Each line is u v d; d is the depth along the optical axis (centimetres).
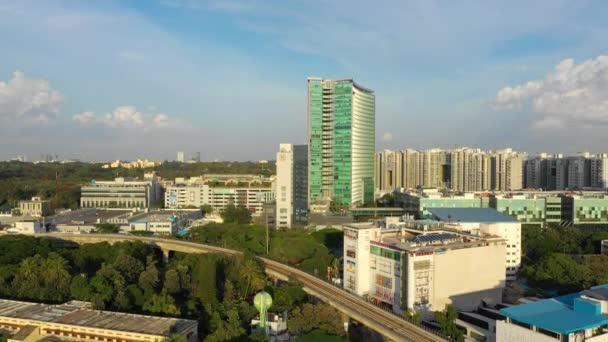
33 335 16112
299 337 16550
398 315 17738
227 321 17700
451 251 19875
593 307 14112
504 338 14538
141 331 15862
